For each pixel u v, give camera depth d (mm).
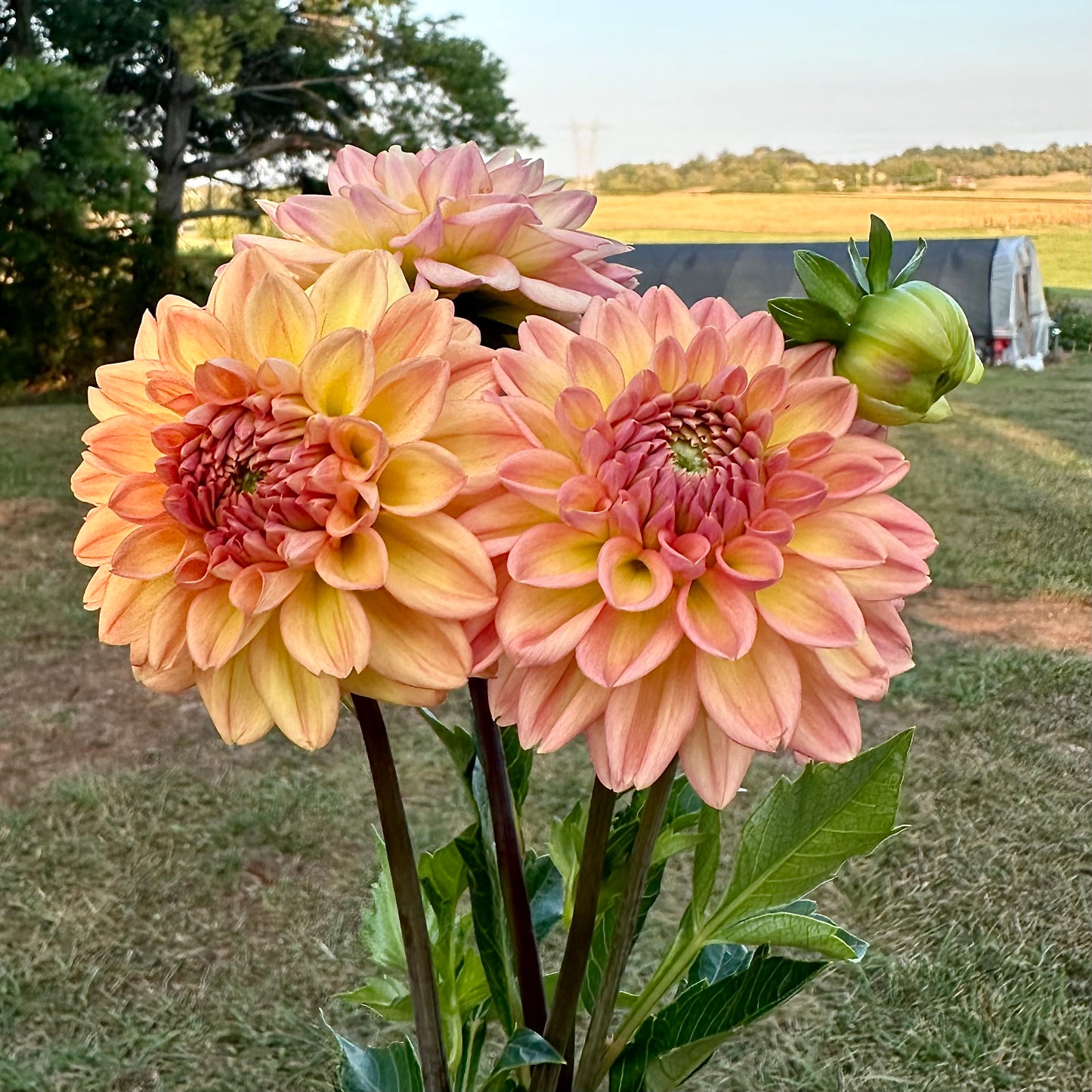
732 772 613
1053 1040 2322
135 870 2883
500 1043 2182
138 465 661
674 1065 800
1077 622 4559
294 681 612
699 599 611
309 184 14742
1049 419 8852
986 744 3518
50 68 10211
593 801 757
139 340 694
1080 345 12406
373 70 13898
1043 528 5859
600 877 771
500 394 679
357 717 724
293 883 2840
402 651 592
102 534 664
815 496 603
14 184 10266
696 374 655
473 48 13766
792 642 619
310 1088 2229
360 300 643
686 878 2912
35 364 11633
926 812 3150
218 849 2979
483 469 620
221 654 596
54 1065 2273
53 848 2969
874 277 690
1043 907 2740
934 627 4535
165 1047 2334
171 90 13492
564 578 585
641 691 608
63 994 2471
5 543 5688
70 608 4766
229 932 2674
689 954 823
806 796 787
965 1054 2295
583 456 616
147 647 641
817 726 618
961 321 669
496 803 815
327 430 599
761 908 807
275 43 13406
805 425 646
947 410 700
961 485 6770
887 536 627
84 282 11766
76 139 10500
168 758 3475
